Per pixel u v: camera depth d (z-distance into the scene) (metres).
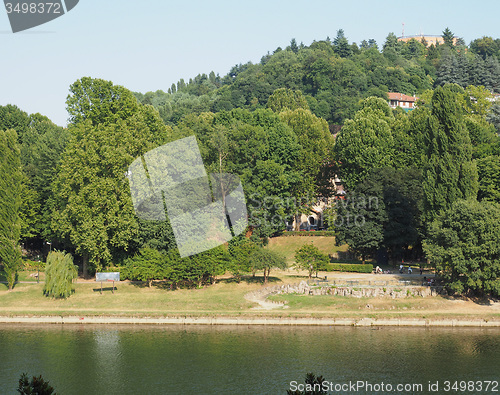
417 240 108.75
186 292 90.00
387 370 60.84
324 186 135.62
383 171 110.69
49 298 88.81
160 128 114.06
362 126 124.75
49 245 118.38
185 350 68.56
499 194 100.00
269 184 116.81
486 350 67.31
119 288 92.81
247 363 63.56
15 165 94.00
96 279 91.00
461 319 78.44
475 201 87.25
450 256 83.75
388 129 125.25
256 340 72.19
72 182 94.19
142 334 75.69
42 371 61.97
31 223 110.12
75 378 59.62
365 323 78.75
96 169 93.50
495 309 81.88
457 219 84.62
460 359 64.31
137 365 63.41
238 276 93.88
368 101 158.75
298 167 129.75
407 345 69.44
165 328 78.81
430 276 96.06
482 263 83.25
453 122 91.69
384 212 103.88
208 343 71.12
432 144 93.19
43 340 73.12
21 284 94.50
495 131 147.88
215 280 94.94
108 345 70.81
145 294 89.56
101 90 108.06
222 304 85.38
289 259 114.31
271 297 88.06
